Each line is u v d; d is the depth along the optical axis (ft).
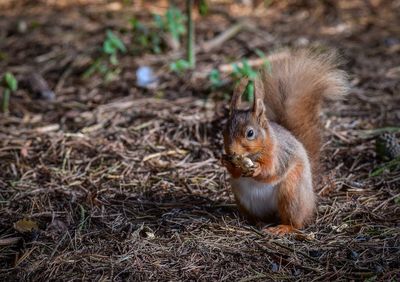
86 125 40.63
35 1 62.85
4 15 59.72
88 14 59.67
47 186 33.83
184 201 32.63
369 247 28.14
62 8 61.31
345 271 26.58
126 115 41.70
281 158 28.84
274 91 32.73
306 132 32.37
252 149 27.86
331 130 39.14
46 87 46.37
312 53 33.88
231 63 49.11
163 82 47.03
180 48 52.75
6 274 26.91
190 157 36.81
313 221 30.50
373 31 55.31
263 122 28.14
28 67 50.03
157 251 28.04
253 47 52.11
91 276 26.55
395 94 43.93
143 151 37.42
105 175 34.83
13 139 38.83
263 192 29.63
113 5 61.77
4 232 29.96
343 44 52.49
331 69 33.09
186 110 42.16
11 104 44.24
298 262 27.20
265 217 30.63
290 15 59.06
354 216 30.81
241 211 30.42
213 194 33.32
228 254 27.86
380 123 39.96
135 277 26.37
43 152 37.35
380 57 50.16
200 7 48.29
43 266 27.25
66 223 30.40
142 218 31.04
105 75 48.65
